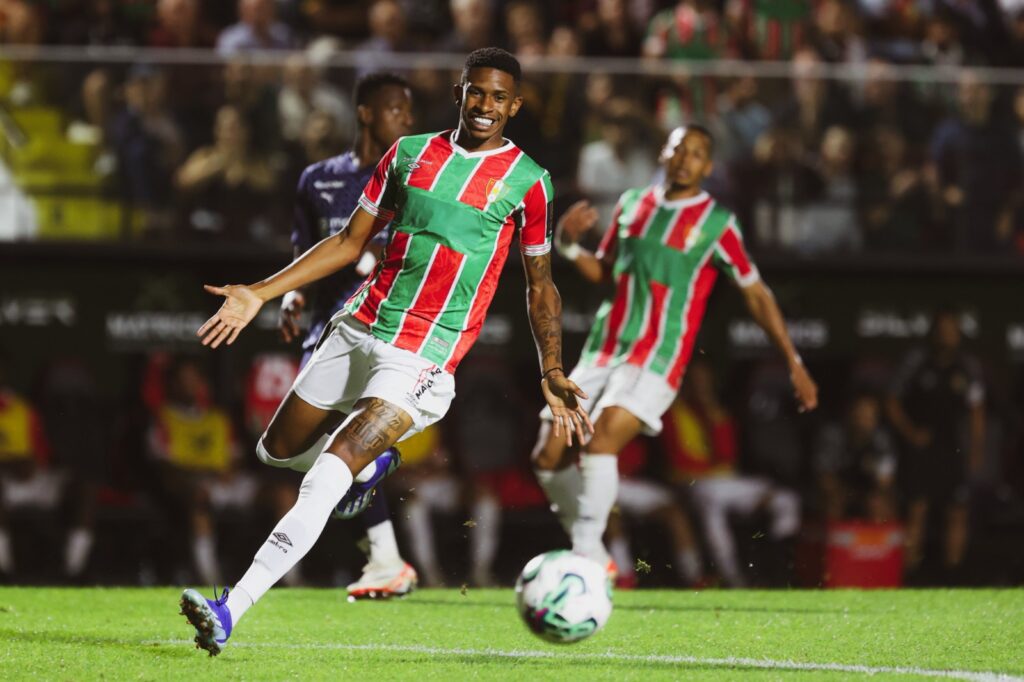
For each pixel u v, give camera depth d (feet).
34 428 129.49
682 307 82.17
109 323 131.34
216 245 130.31
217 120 131.13
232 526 131.64
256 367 132.98
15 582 127.85
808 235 135.85
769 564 134.00
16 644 60.49
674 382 82.17
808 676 54.39
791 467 136.05
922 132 138.00
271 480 131.64
